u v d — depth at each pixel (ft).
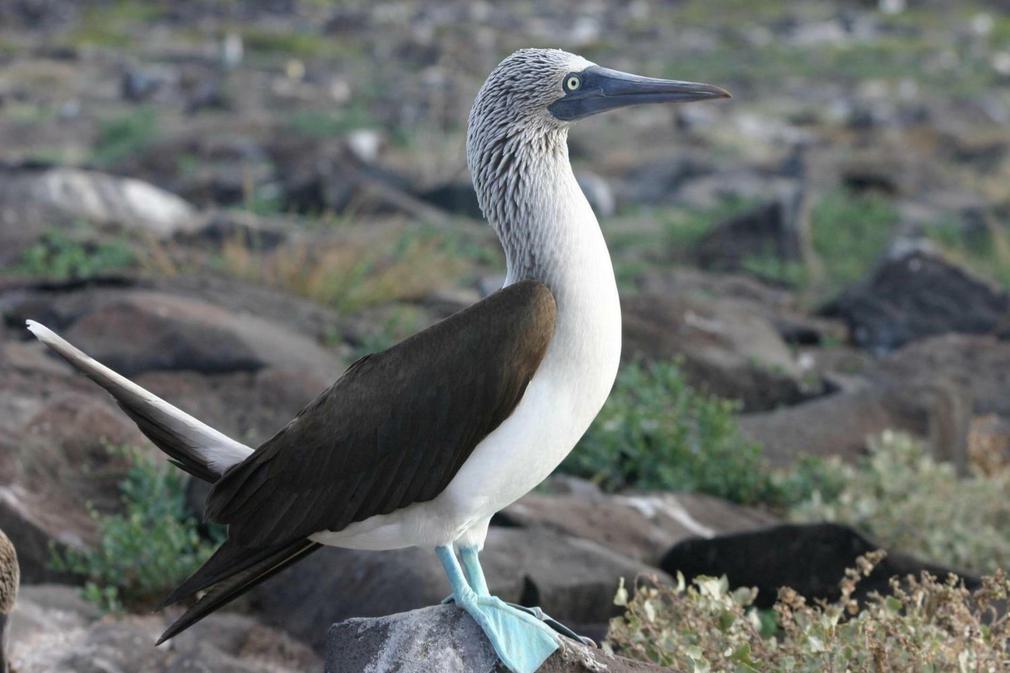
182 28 257.34
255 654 28.76
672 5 340.80
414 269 62.34
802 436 43.50
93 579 31.42
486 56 221.05
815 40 280.51
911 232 92.58
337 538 18.04
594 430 39.83
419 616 18.49
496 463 17.19
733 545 31.07
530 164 18.08
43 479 33.91
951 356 56.24
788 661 20.45
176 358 44.37
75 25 256.93
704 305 54.03
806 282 76.59
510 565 29.43
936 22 315.58
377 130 143.43
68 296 54.08
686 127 151.12
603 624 28.40
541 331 17.06
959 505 36.40
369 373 17.56
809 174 113.39
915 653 20.20
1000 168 121.90
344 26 267.18
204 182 97.25
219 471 18.20
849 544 30.01
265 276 59.62
